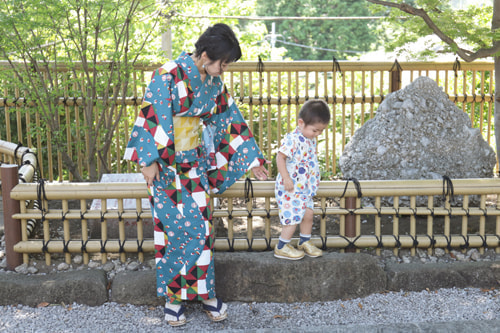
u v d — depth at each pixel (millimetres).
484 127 6621
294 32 26234
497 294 3438
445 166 4508
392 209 3695
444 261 3738
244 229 4285
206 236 3047
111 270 3611
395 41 5141
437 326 2752
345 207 3674
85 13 4590
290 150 3260
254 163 3211
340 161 4863
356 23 25922
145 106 2852
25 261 3617
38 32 4715
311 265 3381
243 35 10164
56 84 4902
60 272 3498
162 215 3035
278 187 3404
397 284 3502
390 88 5547
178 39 11031
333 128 5598
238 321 3174
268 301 3400
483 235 3770
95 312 3246
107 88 4930
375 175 4531
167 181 2984
